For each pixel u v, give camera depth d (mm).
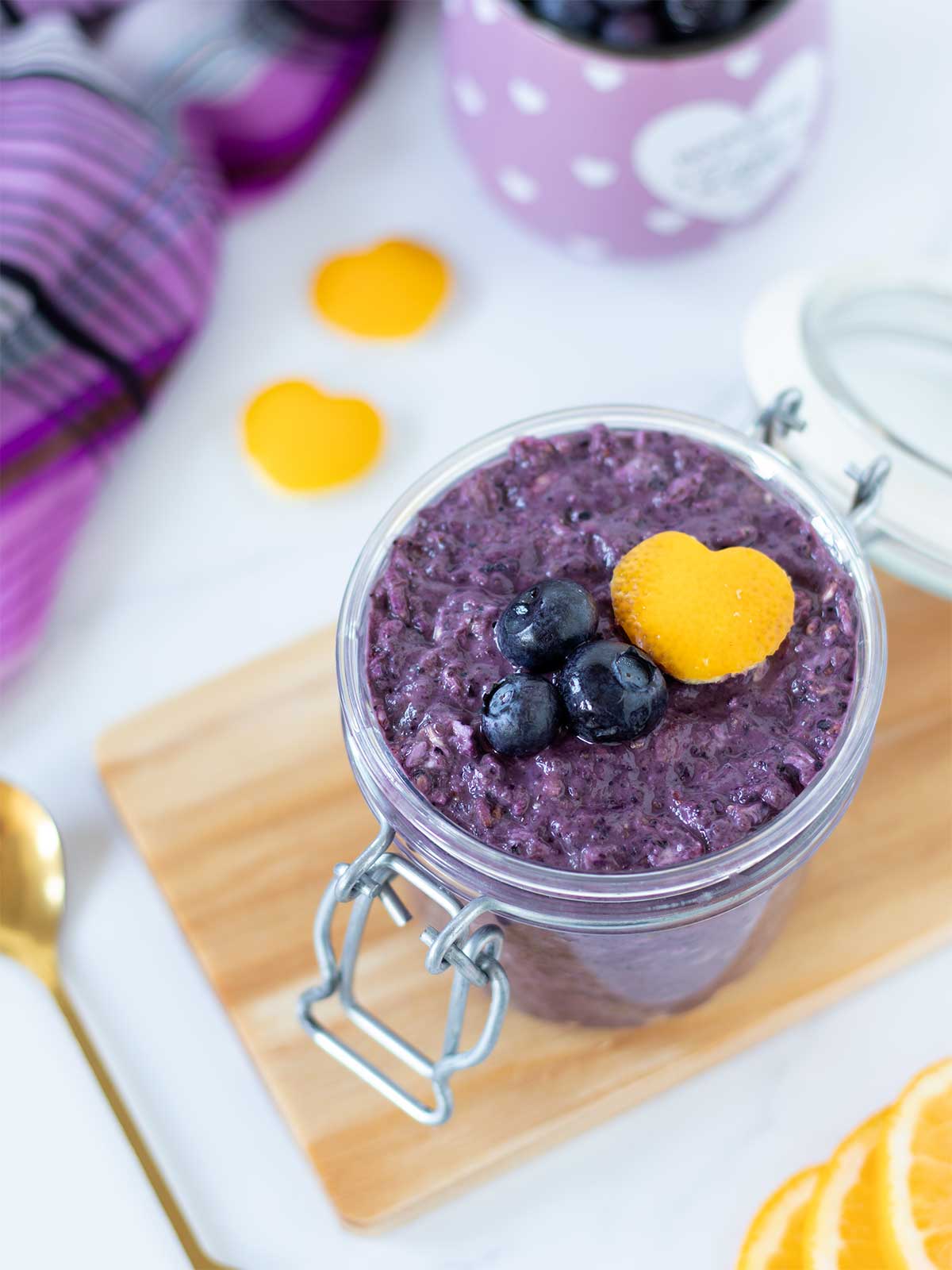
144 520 475
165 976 416
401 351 498
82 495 459
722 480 371
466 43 460
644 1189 389
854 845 407
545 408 487
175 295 477
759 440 402
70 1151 396
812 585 358
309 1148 385
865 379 418
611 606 351
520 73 450
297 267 512
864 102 531
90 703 452
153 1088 403
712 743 338
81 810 436
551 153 465
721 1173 389
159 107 499
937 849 406
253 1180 393
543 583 335
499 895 332
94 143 471
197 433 487
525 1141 383
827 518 362
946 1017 402
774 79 448
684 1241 383
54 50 480
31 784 439
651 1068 388
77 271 463
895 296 429
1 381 450
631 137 453
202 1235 388
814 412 403
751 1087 397
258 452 473
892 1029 402
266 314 504
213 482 480
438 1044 396
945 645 429
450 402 490
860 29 543
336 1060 391
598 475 371
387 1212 377
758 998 394
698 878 324
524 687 328
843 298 427
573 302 505
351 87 524
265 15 505
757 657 339
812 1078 397
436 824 330
